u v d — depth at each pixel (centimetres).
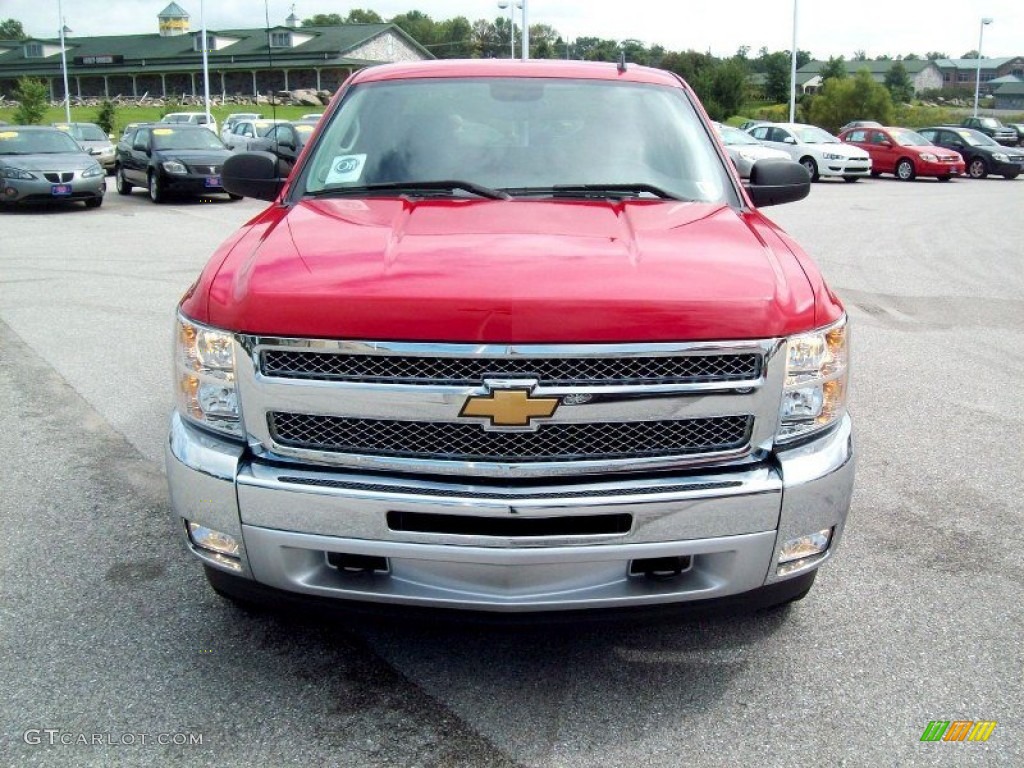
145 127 2105
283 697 295
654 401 260
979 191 2441
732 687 304
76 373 661
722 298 262
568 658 319
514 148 383
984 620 347
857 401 618
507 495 259
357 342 257
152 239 1383
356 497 262
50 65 7731
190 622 337
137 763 264
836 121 4809
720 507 266
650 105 410
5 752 268
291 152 1135
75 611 343
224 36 7194
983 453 523
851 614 350
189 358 283
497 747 274
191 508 281
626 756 271
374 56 5984
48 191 1758
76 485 462
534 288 258
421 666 313
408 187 366
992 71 14162
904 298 974
